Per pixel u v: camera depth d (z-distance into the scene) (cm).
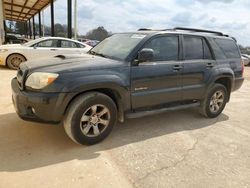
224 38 553
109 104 367
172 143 399
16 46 1013
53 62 364
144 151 365
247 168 338
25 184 269
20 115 337
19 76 367
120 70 373
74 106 337
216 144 408
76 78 332
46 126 419
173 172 315
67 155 336
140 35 431
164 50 433
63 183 276
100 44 497
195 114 559
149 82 406
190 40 475
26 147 348
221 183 299
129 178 296
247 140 435
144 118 504
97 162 324
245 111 631
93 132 364
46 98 318
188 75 461
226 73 525
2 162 307
